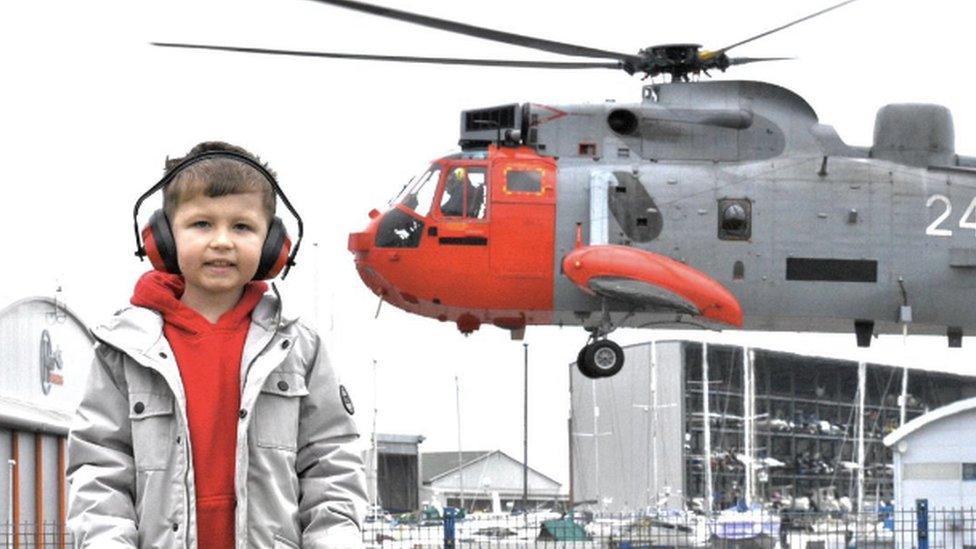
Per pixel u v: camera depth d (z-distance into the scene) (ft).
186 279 19.21
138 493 18.86
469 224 100.73
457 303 101.86
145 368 18.88
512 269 100.83
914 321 104.83
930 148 105.19
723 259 102.47
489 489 362.94
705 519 96.48
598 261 98.12
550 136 102.53
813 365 302.45
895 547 83.35
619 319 102.01
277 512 18.90
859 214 103.45
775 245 102.89
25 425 75.51
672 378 278.26
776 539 91.71
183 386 18.84
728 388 290.15
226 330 19.15
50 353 88.07
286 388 19.12
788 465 299.99
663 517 100.73
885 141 105.09
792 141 104.32
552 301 101.60
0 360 78.02
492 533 99.91
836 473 305.53
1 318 77.92
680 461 276.21
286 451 19.04
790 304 103.65
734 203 102.47
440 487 356.38
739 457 278.67
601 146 102.63
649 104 103.60
